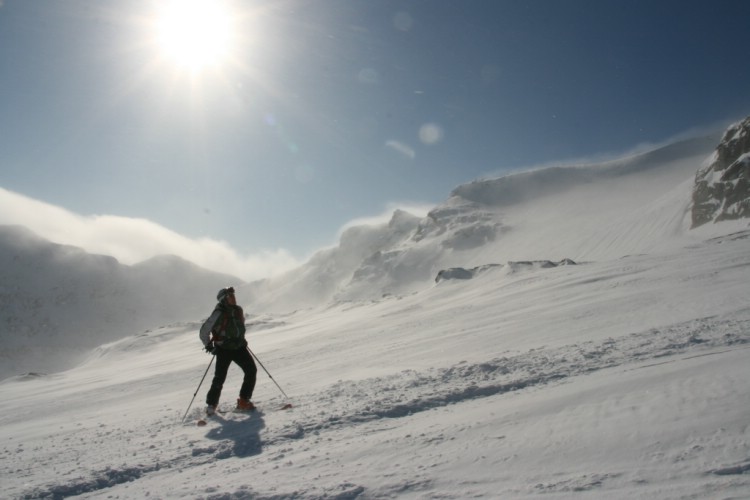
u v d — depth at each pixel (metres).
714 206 100.88
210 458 4.79
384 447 4.30
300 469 4.02
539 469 3.38
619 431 3.83
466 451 3.92
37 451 6.38
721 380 4.71
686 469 3.04
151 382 21.77
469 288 54.47
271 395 8.87
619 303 18.66
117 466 4.73
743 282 18.08
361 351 18.84
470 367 7.80
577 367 6.92
